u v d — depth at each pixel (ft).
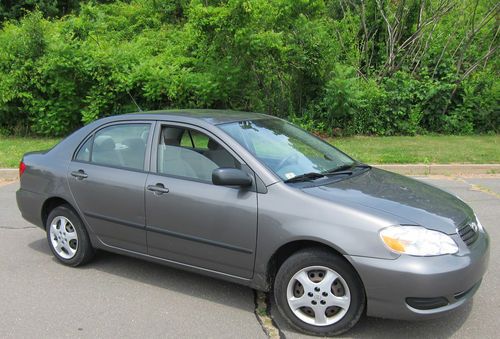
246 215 12.75
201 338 12.12
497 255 17.60
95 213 15.65
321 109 44.29
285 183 12.82
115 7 67.21
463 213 12.83
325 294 11.98
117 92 43.16
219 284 15.30
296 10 42.88
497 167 32.63
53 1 77.71
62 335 12.22
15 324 12.75
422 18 51.31
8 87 41.78
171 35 55.57
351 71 44.04
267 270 12.70
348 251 11.51
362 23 51.29
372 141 41.63
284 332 12.42
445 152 36.52
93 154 16.20
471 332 12.34
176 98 43.04
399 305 11.25
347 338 12.05
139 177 14.73
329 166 14.74
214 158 13.84
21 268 16.57
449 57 49.14
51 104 42.83
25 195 17.42
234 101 44.37
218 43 41.47
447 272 11.09
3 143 40.63
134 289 14.94
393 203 12.37
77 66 41.81
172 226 14.01
